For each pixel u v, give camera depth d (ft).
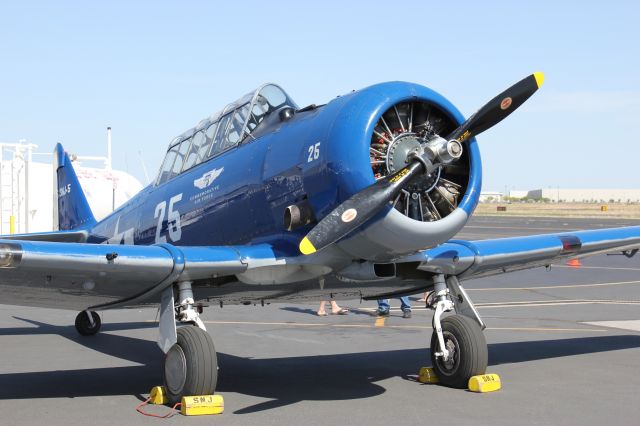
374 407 18.20
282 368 24.40
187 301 19.27
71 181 40.22
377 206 17.24
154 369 24.90
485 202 498.69
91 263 17.54
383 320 37.60
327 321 37.32
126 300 21.68
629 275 62.49
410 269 20.90
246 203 21.07
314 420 16.92
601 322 35.53
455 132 18.39
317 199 18.65
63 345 30.63
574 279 59.72
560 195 573.33
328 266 19.40
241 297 22.13
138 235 27.94
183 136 26.48
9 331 34.88
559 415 17.10
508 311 40.52
